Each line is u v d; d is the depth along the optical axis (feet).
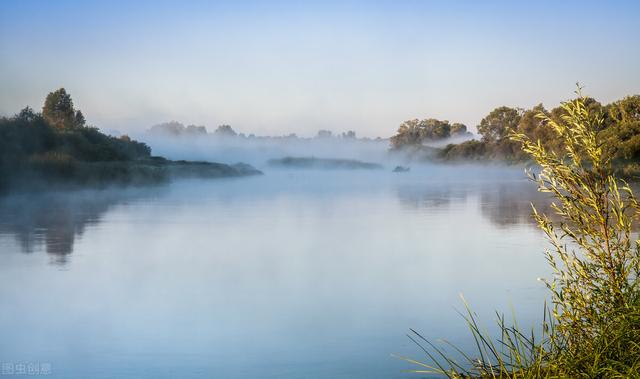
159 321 18.12
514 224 43.34
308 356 14.71
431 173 208.44
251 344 15.79
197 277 24.94
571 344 9.95
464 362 13.91
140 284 23.40
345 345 15.58
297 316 18.63
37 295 21.43
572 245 29.19
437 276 24.73
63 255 30.19
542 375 9.94
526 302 19.80
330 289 22.57
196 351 15.19
